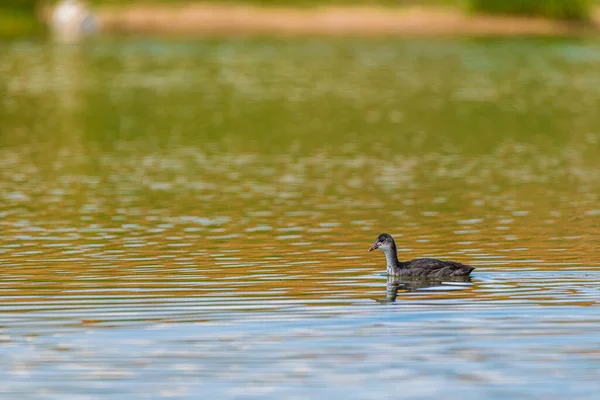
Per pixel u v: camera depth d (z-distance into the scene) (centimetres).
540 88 5547
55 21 8394
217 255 2169
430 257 2122
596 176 3162
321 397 1354
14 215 2609
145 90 5466
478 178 3136
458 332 1603
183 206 2722
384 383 1399
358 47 7519
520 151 3650
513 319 1667
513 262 2089
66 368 1469
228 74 6141
